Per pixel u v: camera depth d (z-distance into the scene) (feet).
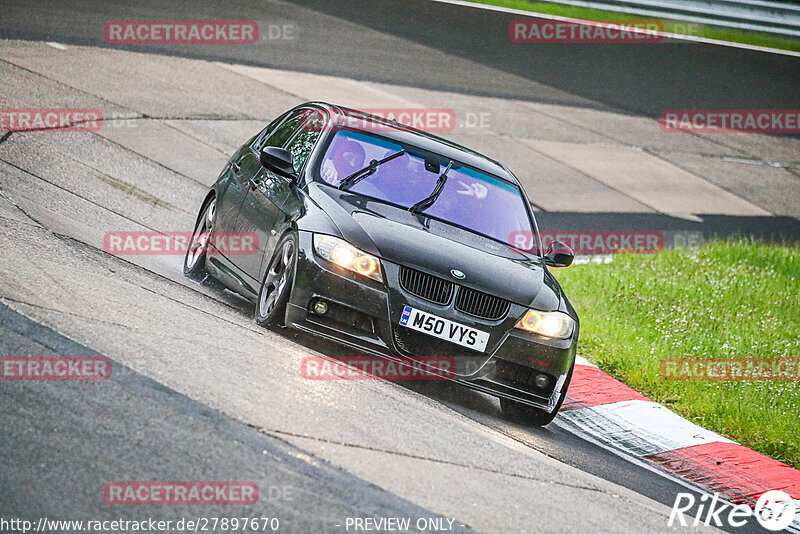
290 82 199.62
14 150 122.42
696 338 117.19
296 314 73.67
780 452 90.02
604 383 98.17
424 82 224.53
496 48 265.54
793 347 120.88
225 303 87.40
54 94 155.33
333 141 87.25
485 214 85.66
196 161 144.87
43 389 51.52
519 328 74.90
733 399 99.40
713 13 313.32
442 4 294.66
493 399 85.15
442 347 73.61
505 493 54.54
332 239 74.33
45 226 91.20
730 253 166.71
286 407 57.52
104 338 61.41
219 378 59.31
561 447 74.69
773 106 265.34
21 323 60.34
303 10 259.80
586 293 128.67
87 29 201.77
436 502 49.96
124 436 48.08
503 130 207.10
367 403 63.41
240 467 47.80
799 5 312.09
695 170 219.41
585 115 233.35
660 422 89.76
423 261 74.38
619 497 62.54
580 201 179.22
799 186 227.81
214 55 205.77
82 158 129.18
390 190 83.76
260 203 86.38
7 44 177.58
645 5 309.22
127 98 164.45
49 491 41.63
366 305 72.59
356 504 47.09
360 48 238.48
